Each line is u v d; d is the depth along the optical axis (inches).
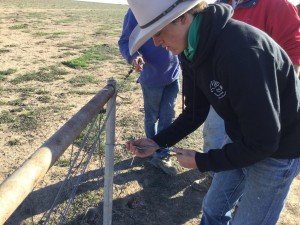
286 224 134.6
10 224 128.1
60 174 155.4
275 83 63.5
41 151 53.7
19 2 1379.2
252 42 62.5
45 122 206.4
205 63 67.7
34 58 361.4
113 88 94.1
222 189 97.4
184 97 92.4
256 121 63.4
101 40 505.4
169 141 95.7
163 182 156.2
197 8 65.5
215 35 64.0
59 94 255.4
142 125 209.0
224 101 70.4
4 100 236.4
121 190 149.3
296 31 106.3
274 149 67.1
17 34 506.9
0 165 161.9
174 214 138.9
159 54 139.9
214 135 134.3
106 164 102.7
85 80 293.7
